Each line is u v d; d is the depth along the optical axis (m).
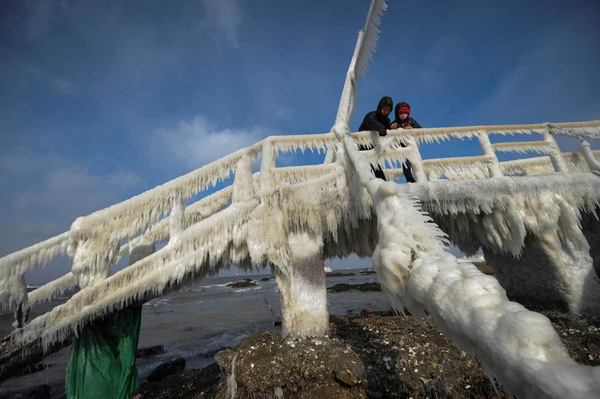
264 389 3.58
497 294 0.95
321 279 4.42
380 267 1.45
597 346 4.10
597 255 6.30
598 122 5.67
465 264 1.15
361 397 3.45
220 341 9.55
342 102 4.76
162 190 4.35
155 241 5.74
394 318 5.60
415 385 3.57
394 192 1.68
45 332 3.94
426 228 1.38
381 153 4.59
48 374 7.04
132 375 5.02
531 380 0.69
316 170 4.51
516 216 4.64
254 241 4.04
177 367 6.80
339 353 3.88
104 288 4.11
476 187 4.37
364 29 4.61
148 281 4.12
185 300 21.78
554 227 4.84
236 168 4.57
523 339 0.76
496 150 5.55
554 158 5.55
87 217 4.14
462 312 0.96
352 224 4.36
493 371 0.86
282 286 4.34
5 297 3.88
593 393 0.57
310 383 3.55
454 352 4.06
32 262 4.03
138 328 5.16
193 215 5.68
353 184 4.07
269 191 4.22
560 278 5.03
